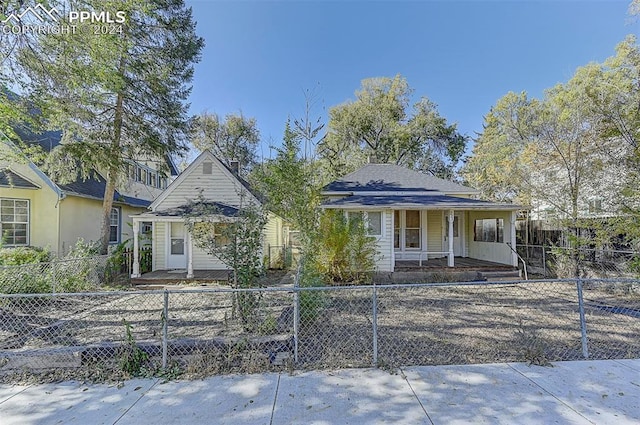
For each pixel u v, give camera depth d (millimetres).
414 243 12984
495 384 3504
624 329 5355
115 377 3744
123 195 16109
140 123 12562
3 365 3914
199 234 5441
